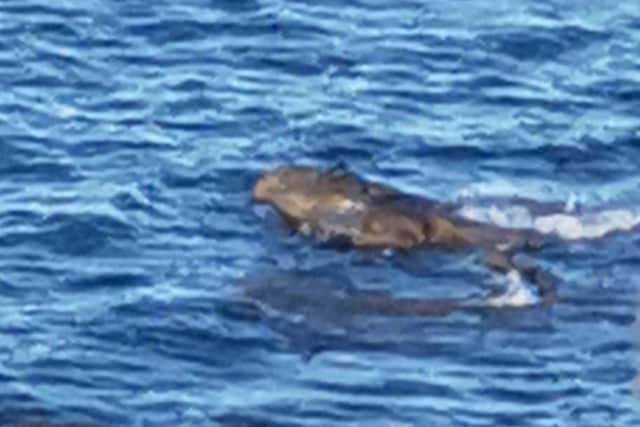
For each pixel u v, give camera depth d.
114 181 63.69
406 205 62.31
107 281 59.66
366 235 61.28
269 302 59.06
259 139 65.94
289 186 62.59
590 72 69.94
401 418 55.44
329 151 65.56
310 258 60.91
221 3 71.81
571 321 58.78
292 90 68.31
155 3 71.69
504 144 66.31
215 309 58.69
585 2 73.06
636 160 66.00
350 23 71.44
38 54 69.31
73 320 58.12
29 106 66.88
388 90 68.50
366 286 59.91
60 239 61.09
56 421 55.00
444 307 59.09
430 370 56.94
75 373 56.44
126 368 56.69
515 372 56.97
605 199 64.00
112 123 66.31
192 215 62.44
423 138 66.31
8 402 55.41
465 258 60.91
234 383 56.38
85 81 68.25
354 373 56.75
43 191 63.09
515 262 60.81
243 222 62.12
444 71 69.56
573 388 56.53
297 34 70.75
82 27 70.56
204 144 65.56
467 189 64.12
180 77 68.62
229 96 67.81
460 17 72.00
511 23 71.81
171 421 55.22
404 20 71.75
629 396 56.28
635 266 61.00
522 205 63.28
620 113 68.19
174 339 57.62
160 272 60.12
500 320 58.69
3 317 58.09
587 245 61.66
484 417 55.53
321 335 57.94
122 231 61.56
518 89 68.94
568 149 66.19
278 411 55.53
